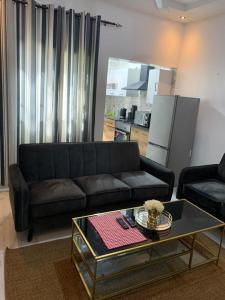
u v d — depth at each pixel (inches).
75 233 79.3
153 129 164.2
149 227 76.5
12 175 92.7
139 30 153.5
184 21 162.1
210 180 125.0
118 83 258.7
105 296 68.0
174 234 75.7
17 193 82.0
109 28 144.1
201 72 156.6
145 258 81.2
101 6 138.8
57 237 94.7
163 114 155.5
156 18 156.9
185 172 119.7
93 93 140.8
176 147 155.7
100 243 67.9
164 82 178.2
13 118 124.7
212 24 147.8
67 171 114.2
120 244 67.8
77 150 117.6
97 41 135.4
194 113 157.6
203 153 157.6
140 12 150.7
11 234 94.7
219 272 82.4
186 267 82.8
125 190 104.3
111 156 125.9
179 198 122.4
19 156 106.7
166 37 164.2
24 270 76.7
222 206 99.7
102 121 156.2
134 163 132.2
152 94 185.0
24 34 118.9
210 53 149.9
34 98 126.6
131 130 204.7
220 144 146.3
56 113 133.3
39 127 131.6
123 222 77.4
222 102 143.7
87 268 72.1
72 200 92.5
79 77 135.6
